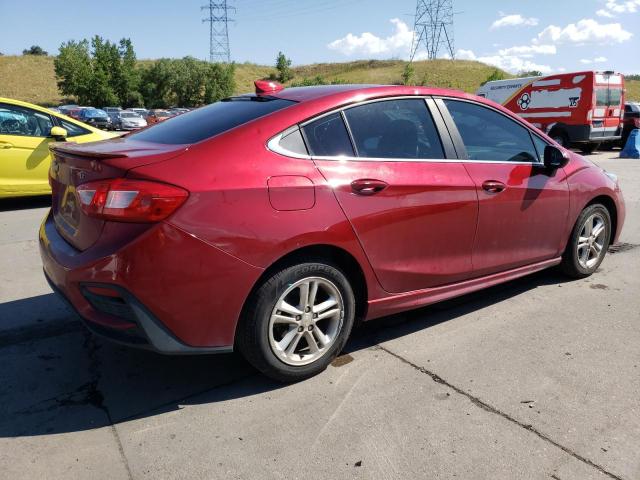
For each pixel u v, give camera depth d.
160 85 69.19
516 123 4.03
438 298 3.50
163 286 2.48
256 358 2.82
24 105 7.71
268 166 2.74
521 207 3.84
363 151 3.11
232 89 71.31
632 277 4.81
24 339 3.54
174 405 2.80
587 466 2.33
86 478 2.25
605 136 16.92
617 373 3.10
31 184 7.63
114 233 2.50
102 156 2.57
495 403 2.80
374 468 2.31
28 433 2.56
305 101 3.06
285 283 2.78
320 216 2.81
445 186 3.35
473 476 2.27
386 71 83.88
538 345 3.46
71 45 66.19
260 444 2.47
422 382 3.00
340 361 3.26
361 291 3.18
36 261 5.23
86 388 2.96
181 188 2.49
